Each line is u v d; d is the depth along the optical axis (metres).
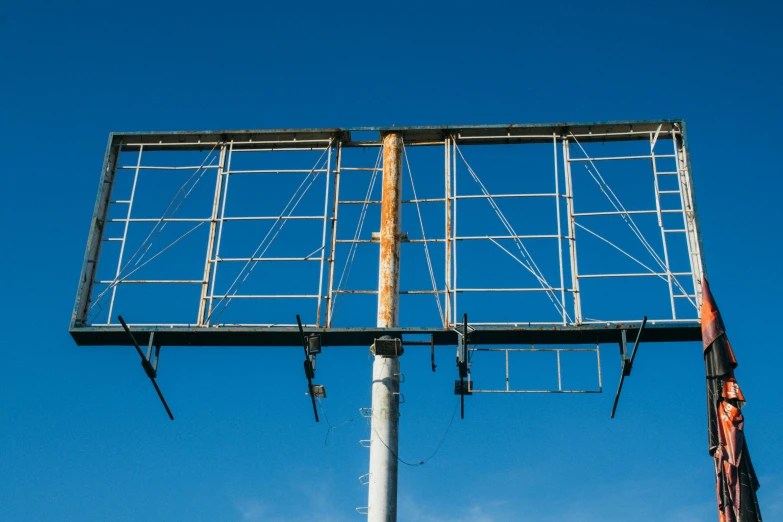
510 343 23.77
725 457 21.69
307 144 26.52
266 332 23.86
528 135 25.89
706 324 22.83
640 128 25.67
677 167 25.20
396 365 23.48
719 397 22.22
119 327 24.20
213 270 24.94
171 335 24.02
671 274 24.00
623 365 23.02
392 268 24.58
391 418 22.86
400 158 25.92
